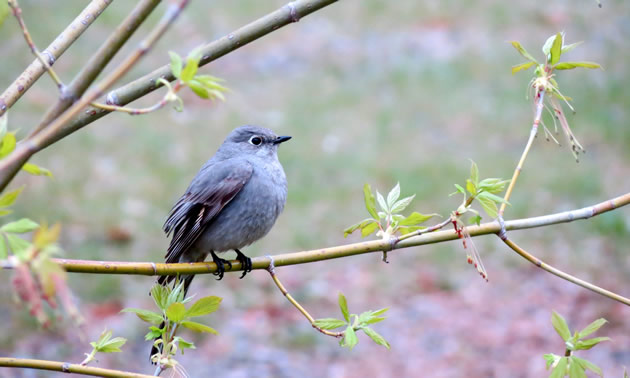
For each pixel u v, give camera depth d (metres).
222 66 24.14
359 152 19.17
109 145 18.91
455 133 20.33
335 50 25.41
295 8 4.24
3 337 11.97
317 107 21.64
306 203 17.05
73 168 17.58
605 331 13.38
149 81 4.18
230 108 21.41
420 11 28.31
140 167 18.02
